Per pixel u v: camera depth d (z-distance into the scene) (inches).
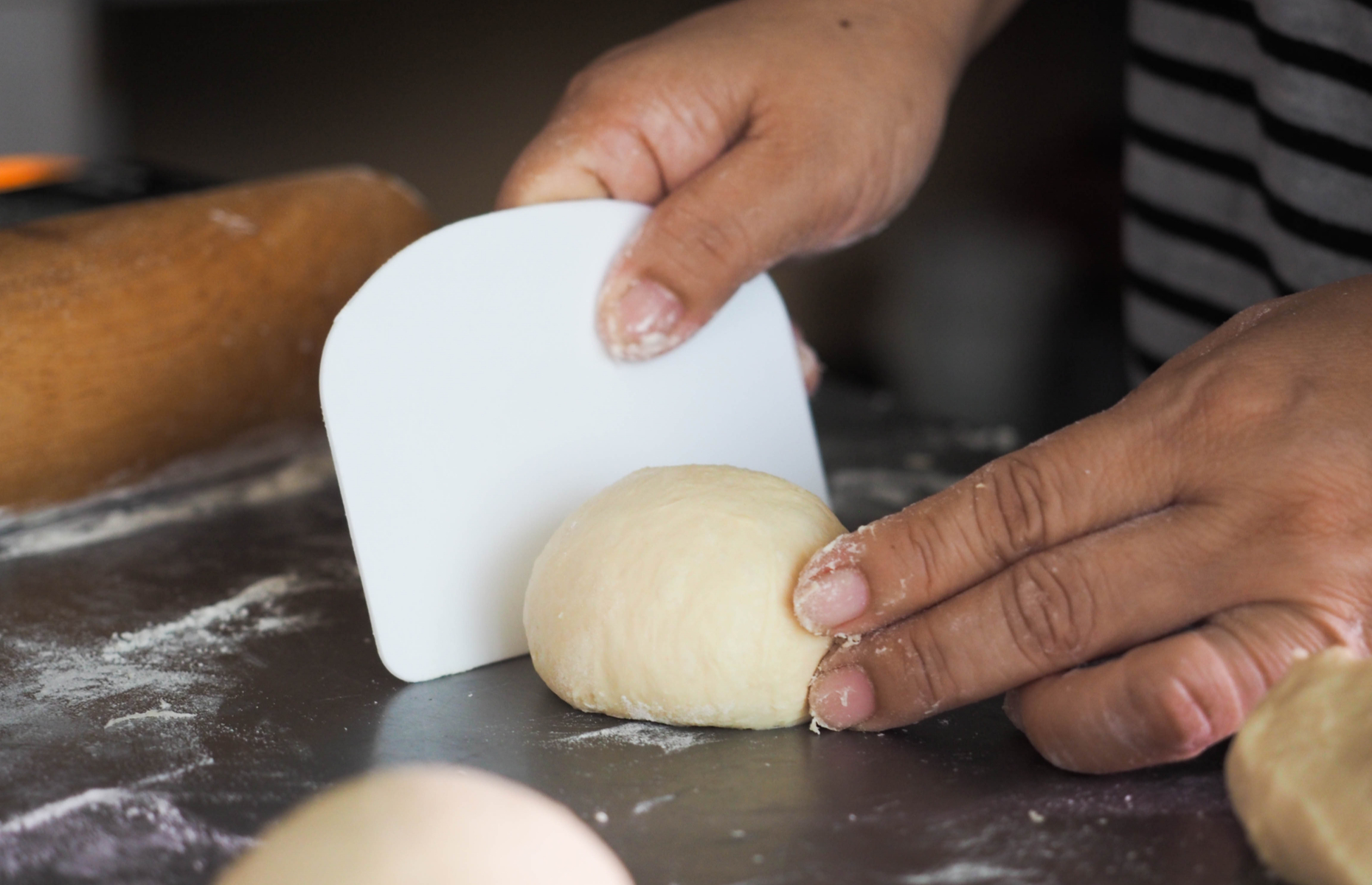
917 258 83.7
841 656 26.3
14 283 38.7
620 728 27.6
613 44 89.5
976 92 79.8
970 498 24.7
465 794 24.5
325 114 101.1
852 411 52.0
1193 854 22.1
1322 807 20.4
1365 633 22.9
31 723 28.3
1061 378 80.7
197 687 30.0
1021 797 24.1
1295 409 23.1
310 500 43.4
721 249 32.4
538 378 31.8
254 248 43.9
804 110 34.2
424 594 30.2
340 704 29.0
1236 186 45.4
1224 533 23.1
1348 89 37.5
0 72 107.0
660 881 21.7
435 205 99.0
